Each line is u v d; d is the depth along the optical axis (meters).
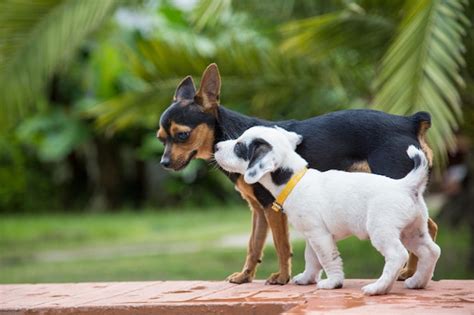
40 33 9.59
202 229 18.77
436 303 5.05
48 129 22.41
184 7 17.47
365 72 10.88
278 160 5.61
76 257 15.04
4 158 24.44
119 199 25.02
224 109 6.31
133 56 11.34
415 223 5.45
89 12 9.44
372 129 5.99
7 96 9.63
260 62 10.77
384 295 5.36
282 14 11.83
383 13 9.77
